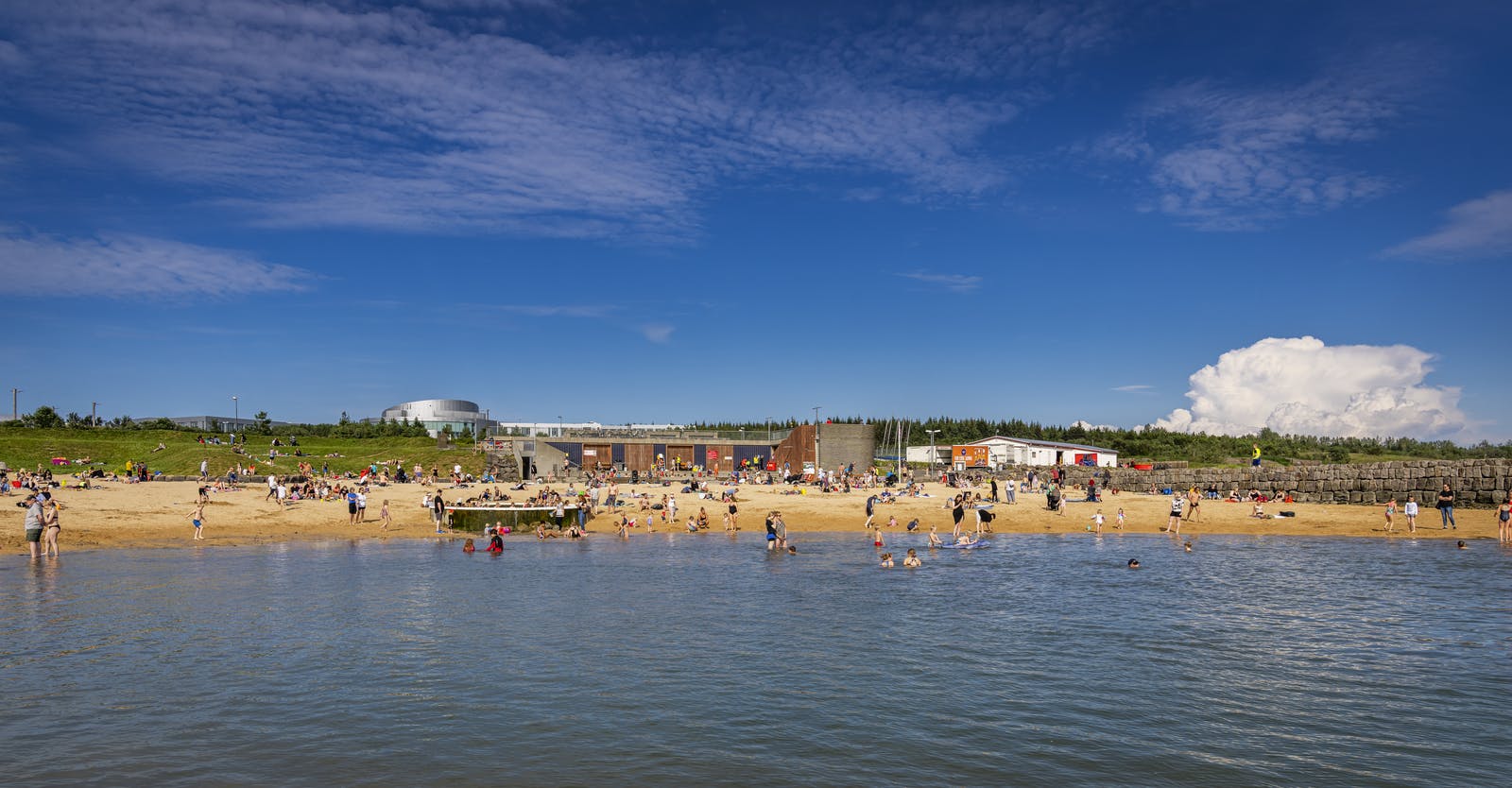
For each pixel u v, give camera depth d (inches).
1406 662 831.7
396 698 700.0
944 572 1444.4
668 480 3262.8
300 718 650.8
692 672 783.1
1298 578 1363.2
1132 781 540.4
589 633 941.2
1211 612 1076.5
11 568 1413.6
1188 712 675.4
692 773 548.4
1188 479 3029.0
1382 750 598.5
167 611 1044.5
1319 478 2610.7
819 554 1716.3
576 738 611.2
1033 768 560.7
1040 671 793.6
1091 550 1791.3
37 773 542.6
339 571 1413.6
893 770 555.2
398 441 4343.0
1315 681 764.6
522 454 3661.4
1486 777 554.6
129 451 3855.8
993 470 3690.9
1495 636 944.9
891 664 813.9
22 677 755.4
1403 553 1696.6
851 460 3801.7
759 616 1042.1
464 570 1439.5
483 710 673.6
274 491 2388.0
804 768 557.6
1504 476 2153.1
